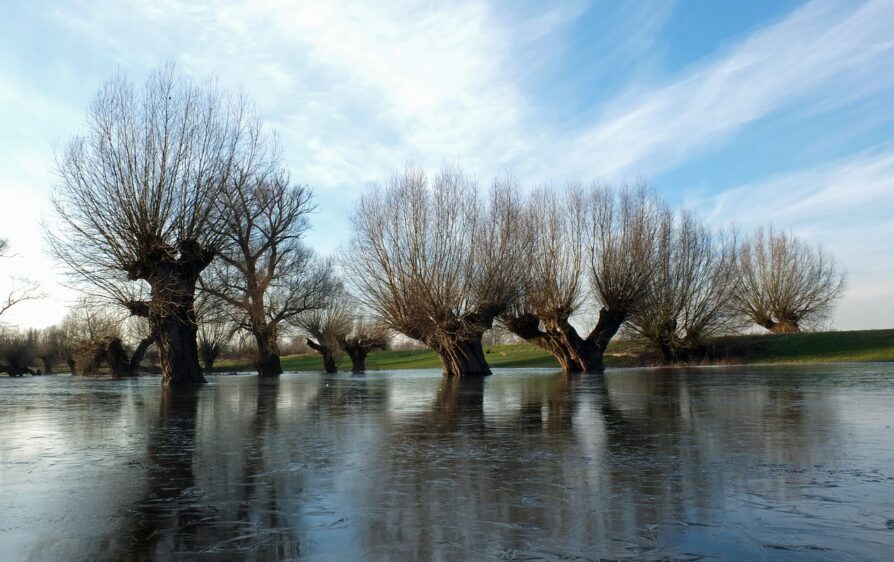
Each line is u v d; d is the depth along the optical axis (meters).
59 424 11.68
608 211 39.44
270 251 43.84
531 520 4.85
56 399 19.75
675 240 47.41
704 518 4.82
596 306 40.06
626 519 4.83
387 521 4.88
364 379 33.78
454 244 32.78
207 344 56.84
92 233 24.73
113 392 23.78
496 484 6.08
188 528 4.75
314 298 48.34
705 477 6.21
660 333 47.75
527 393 19.16
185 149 25.28
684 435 9.13
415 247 32.56
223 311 41.25
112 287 25.28
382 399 17.50
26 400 19.20
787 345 52.62
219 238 27.47
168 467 7.09
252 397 19.02
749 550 4.11
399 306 33.09
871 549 4.10
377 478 6.41
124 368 46.25
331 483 6.20
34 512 5.22
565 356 39.47
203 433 10.11
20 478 6.55
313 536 4.53
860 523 4.65
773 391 17.66
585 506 5.22
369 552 4.18
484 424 10.97
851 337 53.00
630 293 38.94
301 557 4.10
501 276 33.22
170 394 21.42
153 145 24.72
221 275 40.12
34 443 9.09
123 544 4.39
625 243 39.19
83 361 50.06
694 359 49.94
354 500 5.53
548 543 4.30
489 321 34.09
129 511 5.23
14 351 75.62
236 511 5.21
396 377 36.66
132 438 9.57
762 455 7.34
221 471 6.84
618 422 10.95
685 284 47.22
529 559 4.00
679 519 4.81
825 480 6.00
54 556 4.16
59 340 72.44
